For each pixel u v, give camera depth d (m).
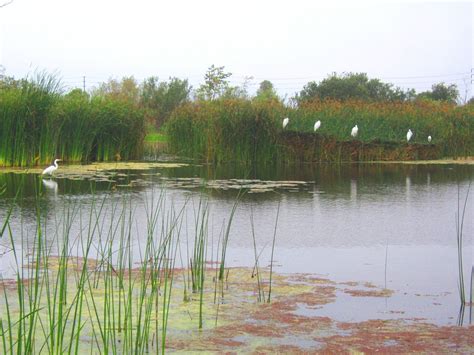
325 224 11.21
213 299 6.73
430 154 28.67
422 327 5.90
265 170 22.56
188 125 27.17
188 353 5.24
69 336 5.55
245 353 5.25
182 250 9.09
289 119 26.64
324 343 5.50
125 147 25.64
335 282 7.45
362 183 18.02
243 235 10.23
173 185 16.62
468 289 7.17
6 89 22.47
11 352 4.39
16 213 11.75
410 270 8.02
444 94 55.75
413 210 12.88
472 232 10.52
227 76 45.12
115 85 47.41
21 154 21.22
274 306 6.52
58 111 22.28
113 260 8.29
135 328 5.78
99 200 13.48
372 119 28.25
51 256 8.43
